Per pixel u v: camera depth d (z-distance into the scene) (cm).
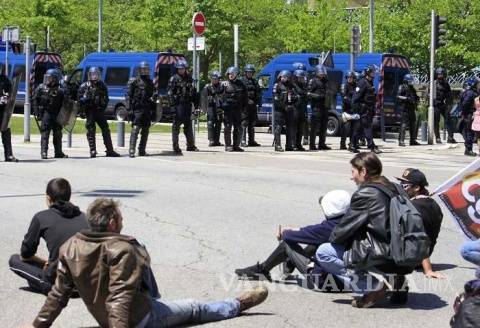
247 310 699
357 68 2914
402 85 2484
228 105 2111
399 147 2434
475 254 725
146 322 569
